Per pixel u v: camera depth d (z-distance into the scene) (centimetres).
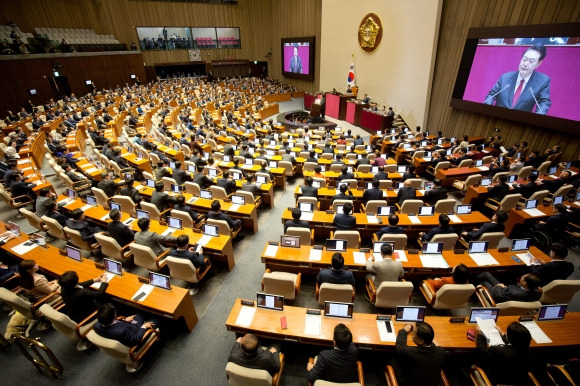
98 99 2400
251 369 314
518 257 552
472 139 1350
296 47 3011
